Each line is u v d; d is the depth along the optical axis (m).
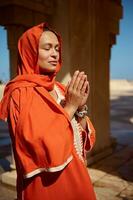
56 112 1.61
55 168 1.48
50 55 1.70
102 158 6.45
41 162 1.51
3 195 4.74
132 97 27.84
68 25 5.18
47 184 1.67
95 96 6.21
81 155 1.85
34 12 4.92
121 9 6.93
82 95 1.69
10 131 1.65
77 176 1.71
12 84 1.67
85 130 1.95
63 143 1.51
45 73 1.76
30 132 1.50
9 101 1.65
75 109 1.68
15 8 4.57
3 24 4.78
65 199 1.69
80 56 5.58
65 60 5.24
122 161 6.27
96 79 6.21
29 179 1.70
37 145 1.49
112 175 5.40
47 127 1.51
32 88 1.62
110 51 6.79
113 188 4.82
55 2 5.23
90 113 6.06
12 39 4.88
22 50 1.69
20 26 4.79
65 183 1.68
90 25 5.86
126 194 4.59
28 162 1.54
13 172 5.16
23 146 1.54
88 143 1.97
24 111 1.54
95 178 5.23
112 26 6.65
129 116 14.30
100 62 6.32
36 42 1.65
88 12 5.79
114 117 14.04
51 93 1.77
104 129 6.69
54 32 1.76
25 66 1.68
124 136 9.23
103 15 6.29
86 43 5.78
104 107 6.64
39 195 1.67
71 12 5.21
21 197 1.76
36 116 1.53
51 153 1.47
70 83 1.70
